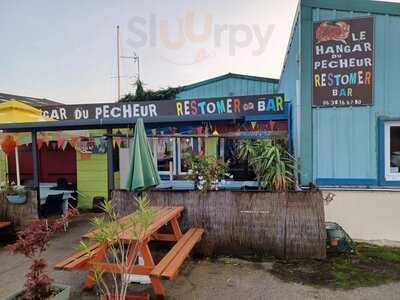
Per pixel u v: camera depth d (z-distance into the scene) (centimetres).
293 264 478
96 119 695
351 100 566
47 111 780
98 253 367
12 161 1050
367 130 566
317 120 578
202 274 448
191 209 527
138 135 497
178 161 842
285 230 495
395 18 556
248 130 709
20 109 738
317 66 575
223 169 569
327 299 375
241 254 512
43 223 339
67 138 781
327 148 576
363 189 566
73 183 1021
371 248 537
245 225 509
